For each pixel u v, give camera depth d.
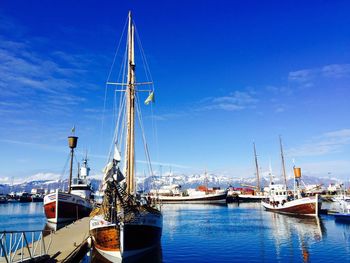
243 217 73.12
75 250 26.61
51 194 58.00
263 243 38.75
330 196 145.75
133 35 37.50
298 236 43.78
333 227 52.81
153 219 27.80
